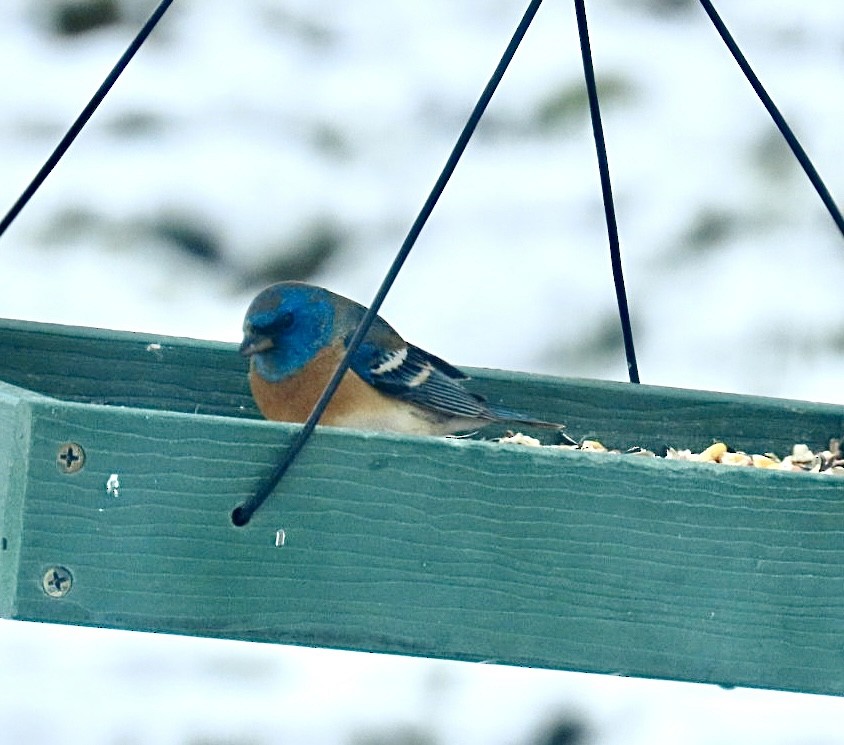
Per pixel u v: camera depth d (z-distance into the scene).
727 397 8.99
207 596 6.24
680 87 13.91
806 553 6.64
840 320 12.91
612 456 6.55
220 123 13.96
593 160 13.68
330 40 14.54
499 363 13.02
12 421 6.15
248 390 8.81
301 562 6.32
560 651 6.48
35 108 13.92
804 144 13.61
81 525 6.14
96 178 13.51
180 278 13.27
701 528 6.58
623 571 6.53
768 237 13.23
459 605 6.42
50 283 13.03
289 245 13.46
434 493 6.42
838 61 14.13
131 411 6.20
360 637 6.36
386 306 13.23
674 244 13.27
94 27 14.58
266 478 6.28
